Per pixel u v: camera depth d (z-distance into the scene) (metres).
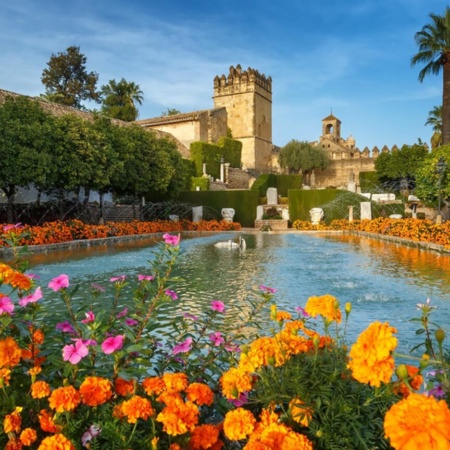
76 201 25.39
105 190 25.36
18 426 1.87
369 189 48.34
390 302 7.11
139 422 2.00
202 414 2.41
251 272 10.66
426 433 1.18
